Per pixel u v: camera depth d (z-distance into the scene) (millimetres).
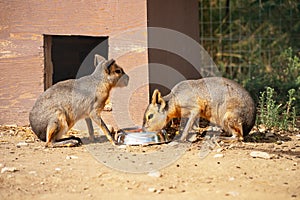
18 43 11703
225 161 8758
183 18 13062
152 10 11156
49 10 11531
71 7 11414
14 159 8992
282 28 20047
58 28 11531
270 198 7148
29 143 10242
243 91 10453
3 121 11891
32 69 11703
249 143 10188
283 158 9008
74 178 7977
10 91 11812
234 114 10242
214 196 7207
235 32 20578
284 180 7863
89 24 11359
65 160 8914
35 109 10023
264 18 20266
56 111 9914
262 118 11938
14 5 11648
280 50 19328
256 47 19875
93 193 7379
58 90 10070
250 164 8602
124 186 7633
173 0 12375
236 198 7137
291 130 11578
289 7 19828
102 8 11219
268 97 12375
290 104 12742
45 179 7941
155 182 7770
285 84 15180
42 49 11633
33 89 11727
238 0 20547
